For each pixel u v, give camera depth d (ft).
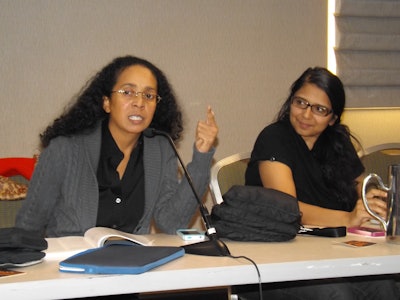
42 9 9.33
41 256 3.88
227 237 4.82
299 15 10.63
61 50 9.44
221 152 10.30
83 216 5.82
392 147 8.05
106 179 6.12
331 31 10.81
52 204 5.93
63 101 9.46
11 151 9.27
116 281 3.43
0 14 9.14
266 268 3.78
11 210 6.28
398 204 4.61
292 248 4.48
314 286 4.91
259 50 10.45
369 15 10.77
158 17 9.89
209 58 10.19
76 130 6.15
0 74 9.17
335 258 4.00
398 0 10.85
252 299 5.32
